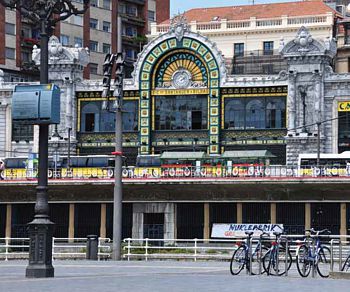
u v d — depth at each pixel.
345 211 80.44
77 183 84.88
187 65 102.81
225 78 101.06
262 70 112.44
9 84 107.75
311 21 115.88
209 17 123.94
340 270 35.81
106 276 33.81
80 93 105.38
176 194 84.38
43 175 33.47
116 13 141.25
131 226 86.75
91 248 54.47
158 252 63.09
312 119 97.81
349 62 115.44
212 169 82.94
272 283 30.45
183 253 59.97
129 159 103.88
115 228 54.72
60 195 86.31
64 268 41.75
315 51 97.81
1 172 87.12
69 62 104.88
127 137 104.12
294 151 97.81
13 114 33.59
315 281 32.19
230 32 118.25
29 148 107.00
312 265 35.62
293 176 80.81
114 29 140.75
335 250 50.03
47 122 33.09
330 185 80.00
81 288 27.38
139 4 145.75
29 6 33.78
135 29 146.38
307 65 98.25
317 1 120.88
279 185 81.00
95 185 84.50
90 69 136.00
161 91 103.31
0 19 127.69
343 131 97.31
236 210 84.12
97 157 96.62
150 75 103.69
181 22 103.00
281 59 111.81
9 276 34.53
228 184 82.06
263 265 36.09
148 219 85.62
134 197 85.38
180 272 37.78
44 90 33.34
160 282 30.03
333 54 99.12
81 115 105.50
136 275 34.59
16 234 88.06
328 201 80.94
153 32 126.38
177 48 102.50
